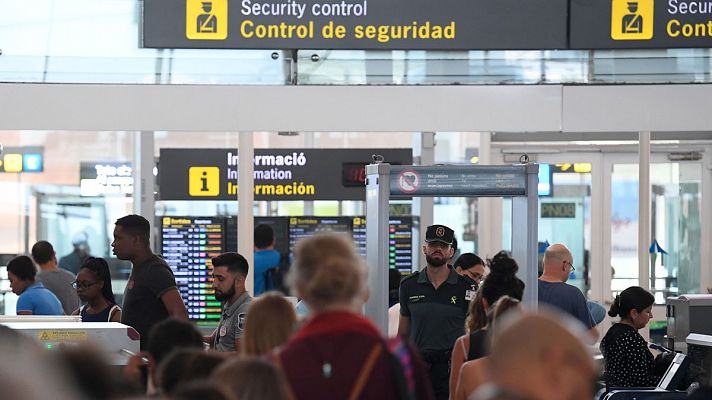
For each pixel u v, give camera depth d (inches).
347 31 442.3
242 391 187.2
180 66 474.0
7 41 469.4
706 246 856.3
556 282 521.3
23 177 784.3
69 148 784.9
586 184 860.6
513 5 444.8
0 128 448.8
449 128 458.3
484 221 823.1
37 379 134.3
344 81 474.3
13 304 783.1
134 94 451.2
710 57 483.8
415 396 243.0
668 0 446.6
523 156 503.8
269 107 453.4
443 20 443.5
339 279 240.2
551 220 863.7
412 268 788.6
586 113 464.1
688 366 446.3
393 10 442.9
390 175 490.6
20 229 782.5
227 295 448.5
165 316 458.9
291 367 235.6
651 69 485.1
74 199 783.7
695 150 854.5
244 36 440.8
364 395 234.7
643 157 731.4
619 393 445.4
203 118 452.8
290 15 441.1
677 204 860.0
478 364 321.1
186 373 221.6
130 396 182.7
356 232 785.6
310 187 775.7
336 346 236.8
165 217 775.7
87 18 473.4
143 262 460.4
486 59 480.7
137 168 777.6
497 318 319.6
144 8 438.0
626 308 478.6
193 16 439.8
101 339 383.2
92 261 499.2
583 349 148.6
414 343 497.0
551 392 146.1
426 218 787.4
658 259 860.6
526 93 462.3
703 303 495.2
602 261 862.5
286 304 278.8
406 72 478.0
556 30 445.4
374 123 455.8
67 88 449.7
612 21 446.0
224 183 772.6
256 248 756.6
